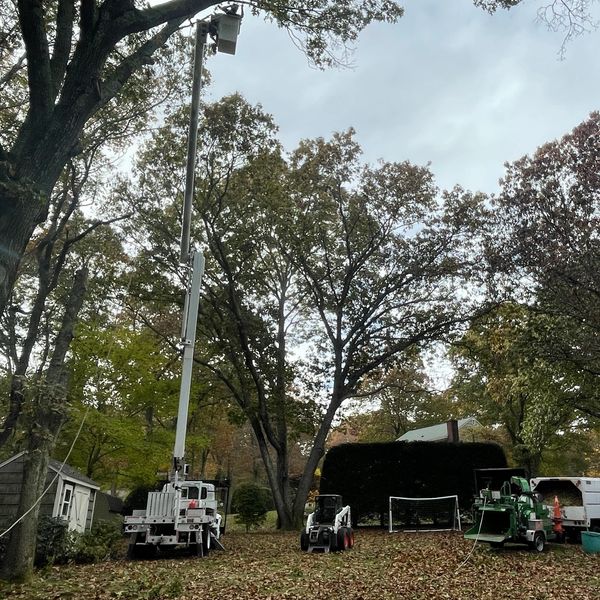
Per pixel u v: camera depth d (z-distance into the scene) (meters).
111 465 24.52
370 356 26.67
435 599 9.20
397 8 11.82
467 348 26.75
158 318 29.66
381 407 49.50
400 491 25.97
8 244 6.70
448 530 22.42
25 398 10.64
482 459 26.42
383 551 15.65
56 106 7.56
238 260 25.50
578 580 11.29
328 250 26.91
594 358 21.48
